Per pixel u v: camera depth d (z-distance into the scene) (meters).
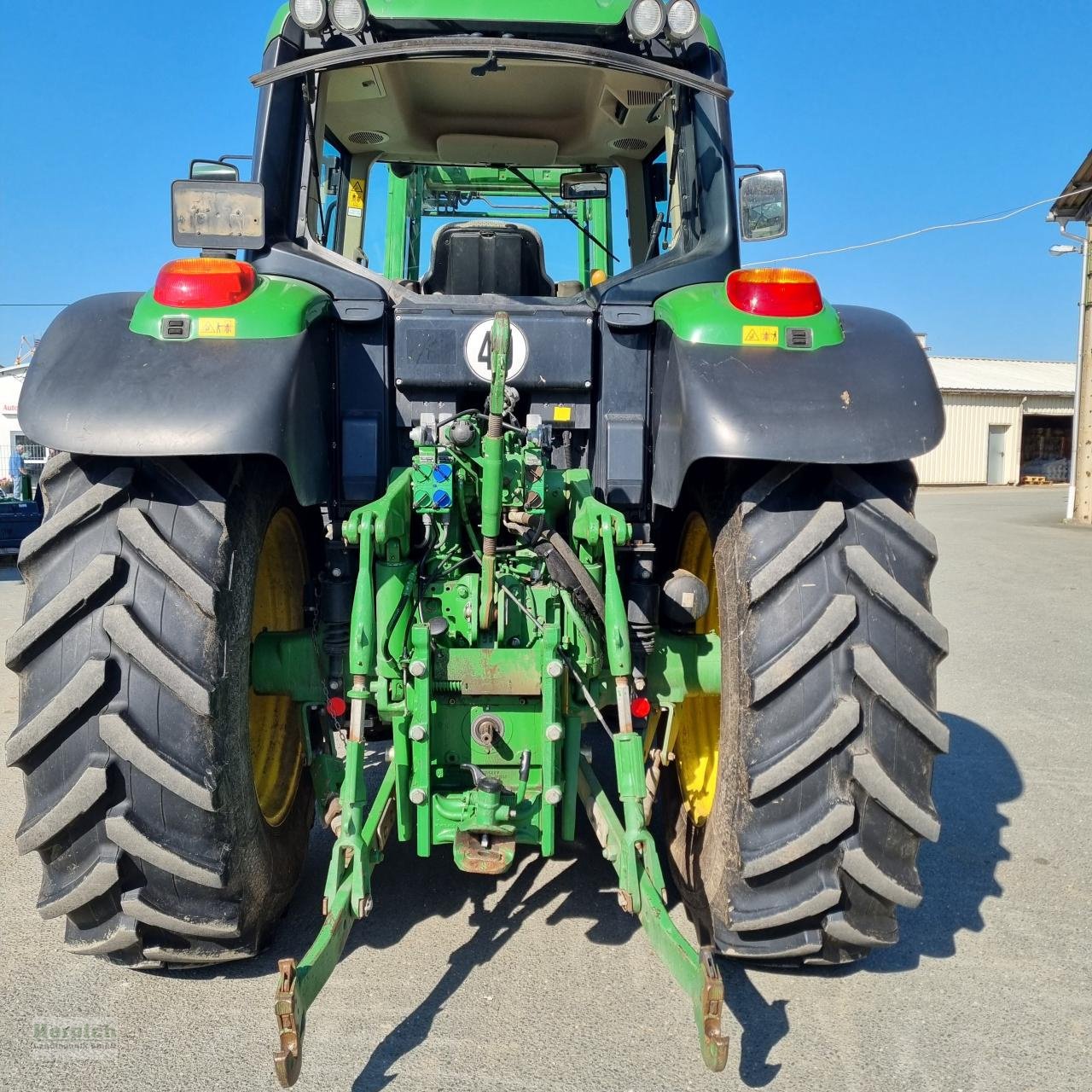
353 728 2.15
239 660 2.22
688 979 1.77
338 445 2.65
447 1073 2.03
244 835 2.27
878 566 2.17
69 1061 2.07
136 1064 2.06
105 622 2.09
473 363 2.64
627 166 4.12
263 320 2.23
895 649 2.17
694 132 2.97
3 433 23.66
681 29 2.69
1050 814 3.57
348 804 2.11
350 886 2.03
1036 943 2.63
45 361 2.21
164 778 2.08
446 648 2.31
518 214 4.86
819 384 2.20
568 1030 2.19
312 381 2.34
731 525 2.29
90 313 2.32
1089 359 15.91
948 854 3.22
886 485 2.29
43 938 2.60
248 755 2.32
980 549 12.07
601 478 2.74
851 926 2.24
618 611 2.23
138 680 2.11
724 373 2.22
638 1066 2.06
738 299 2.35
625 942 2.59
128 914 2.17
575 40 2.99
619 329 2.71
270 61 2.91
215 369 2.14
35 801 2.14
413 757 2.29
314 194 3.04
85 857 2.15
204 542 2.16
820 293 2.38
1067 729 4.65
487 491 2.23
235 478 2.25
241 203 2.58
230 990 2.35
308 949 2.55
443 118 3.88
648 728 3.12
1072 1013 2.30
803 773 2.17
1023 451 36.94
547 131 3.97
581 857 3.13
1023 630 7.02
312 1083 2.00
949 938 2.65
